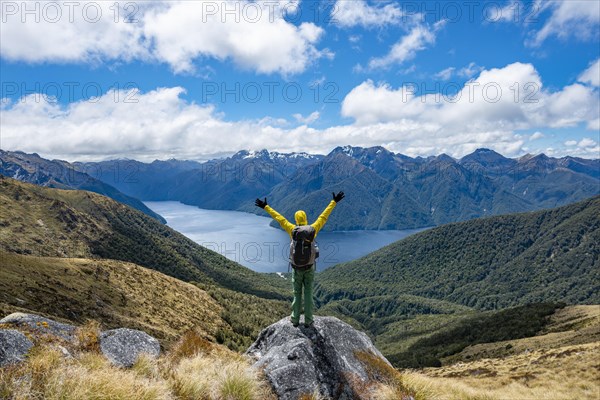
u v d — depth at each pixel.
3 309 29.86
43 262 63.28
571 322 113.44
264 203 8.63
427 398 8.81
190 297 95.31
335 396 7.72
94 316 50.91
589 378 28.62
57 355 6.19
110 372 6.25
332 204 8.61
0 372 5.33
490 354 94.88
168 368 7.52
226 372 7.53
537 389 25.25
